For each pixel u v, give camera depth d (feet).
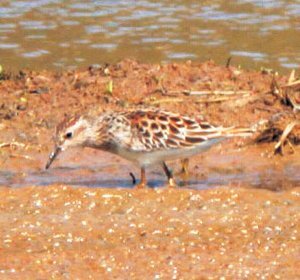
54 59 82.74
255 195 56.95
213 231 53.26
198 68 77.10
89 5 95.81
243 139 67.62
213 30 89.56
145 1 97.09
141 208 55.52
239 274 49.26
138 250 51.34
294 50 84.84
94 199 56.39
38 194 56.80
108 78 75.82
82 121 61.62
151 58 82.89
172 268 49.75
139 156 60.95
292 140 67.51
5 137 68.28
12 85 75.56
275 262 50.37
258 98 72.43
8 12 93.71
